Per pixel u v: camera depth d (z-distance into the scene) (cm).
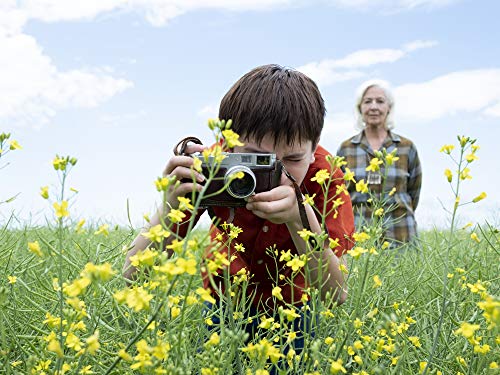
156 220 214
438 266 292
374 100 519
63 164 137
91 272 112
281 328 165
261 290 238
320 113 227
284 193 186
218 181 185
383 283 268
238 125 213
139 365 120
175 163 189
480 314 217
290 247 233
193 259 116
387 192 494
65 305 206
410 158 514
